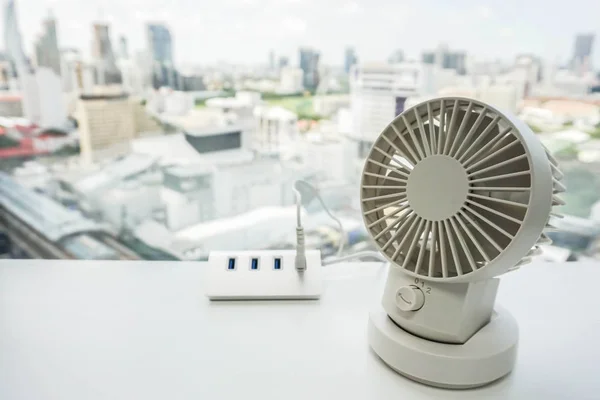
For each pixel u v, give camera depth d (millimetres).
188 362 274
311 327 314
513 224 235
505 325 278
